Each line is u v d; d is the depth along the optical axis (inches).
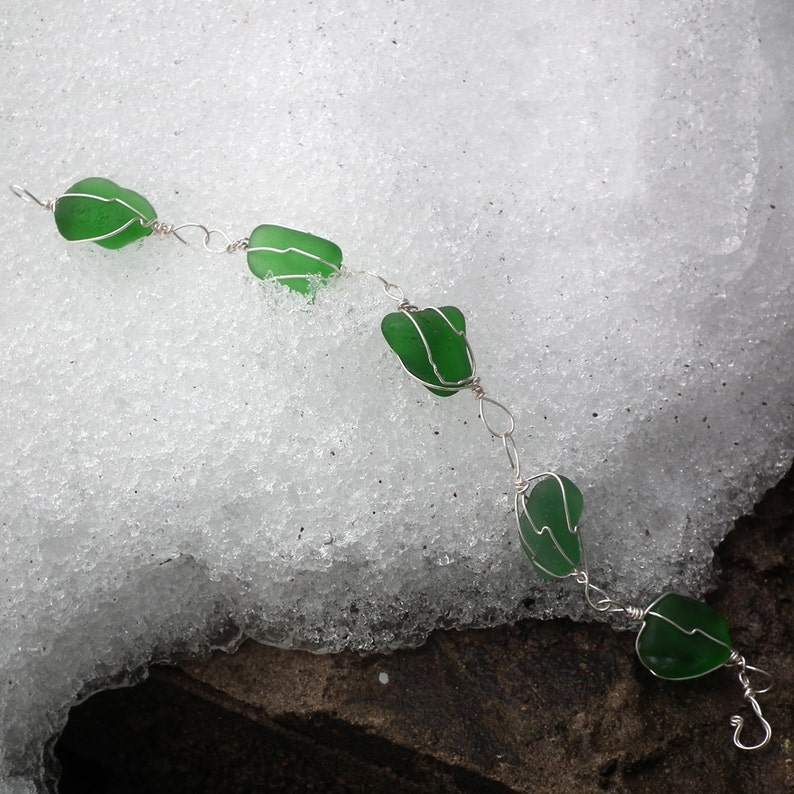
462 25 15.4
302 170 15.0
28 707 14.3
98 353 14.6
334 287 14.6
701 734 14.1
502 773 14.0
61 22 15.6
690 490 14.5
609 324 14.6
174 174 15.2
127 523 14.4
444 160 15.0
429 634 14.4
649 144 14.9
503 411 14.5
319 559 14.3
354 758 14.4
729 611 14.4
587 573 14.1
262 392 14.5
